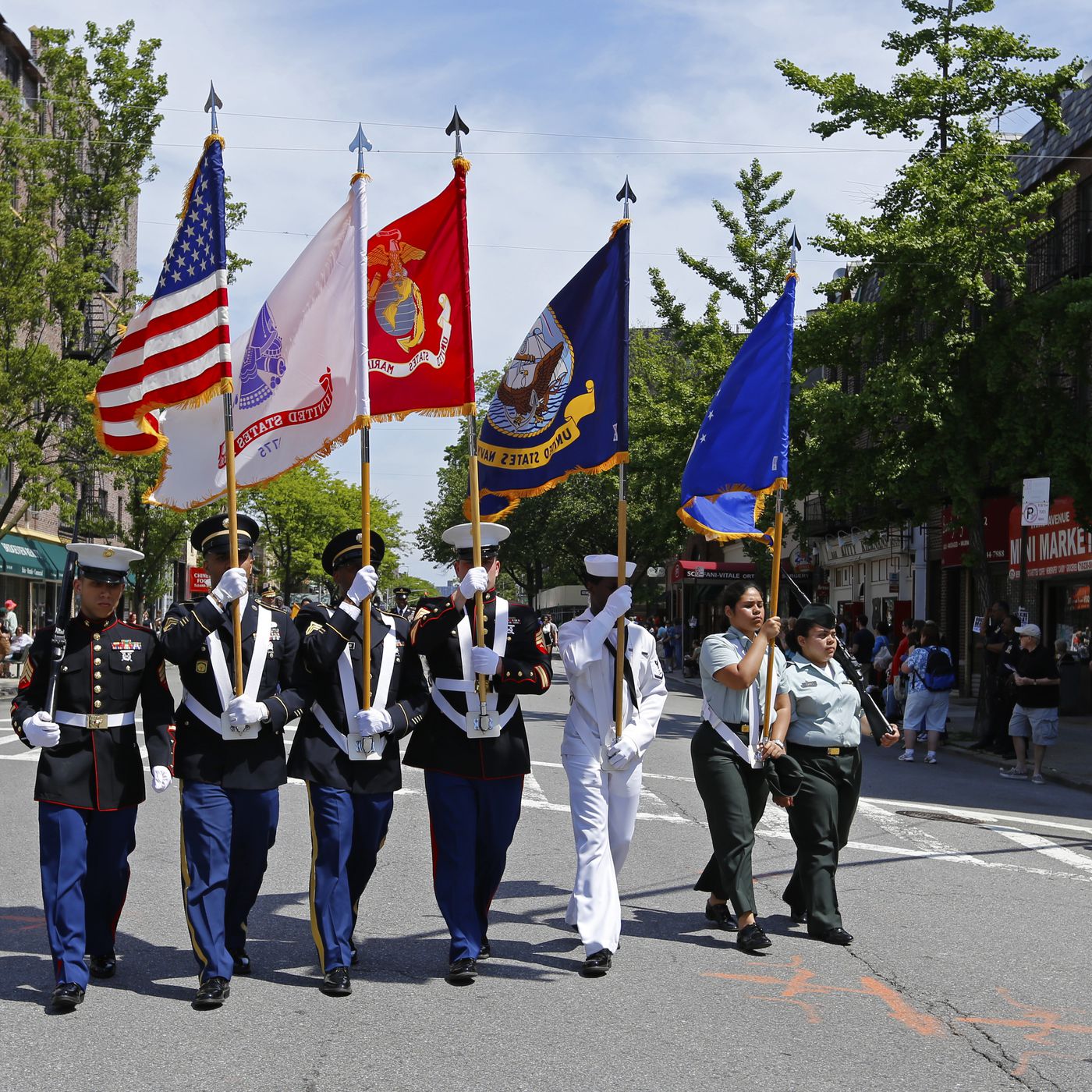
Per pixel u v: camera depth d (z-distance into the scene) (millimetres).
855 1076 4910
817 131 20906
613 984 6109
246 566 6445
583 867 6465
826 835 7074
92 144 30562
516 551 51375
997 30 20328
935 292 19703
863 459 21109
